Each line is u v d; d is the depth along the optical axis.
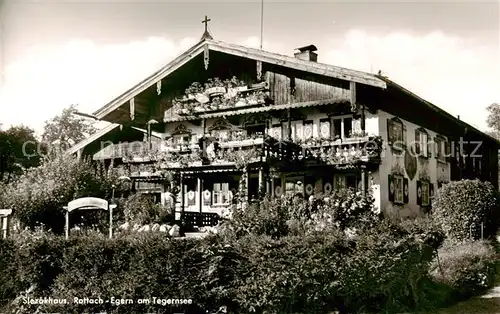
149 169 24.27
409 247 10.55
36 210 18.83
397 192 21.70
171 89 26.17
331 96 21.64
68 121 45.53
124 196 22.33
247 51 22.31
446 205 18.16
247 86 23.52
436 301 11.41
